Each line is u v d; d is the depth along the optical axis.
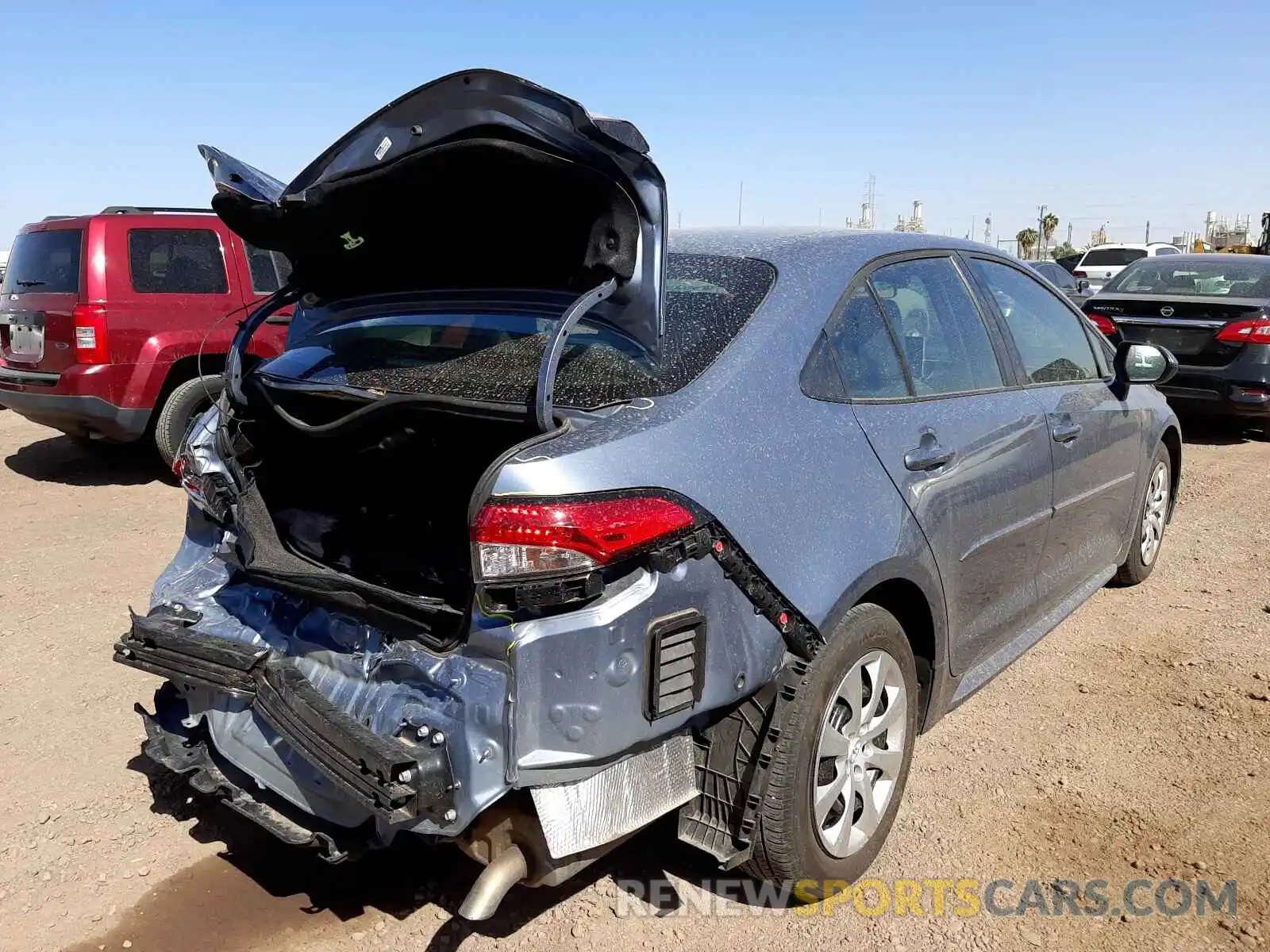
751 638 2.49
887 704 3.01
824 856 2.80
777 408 2.67
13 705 4.04
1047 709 4.07
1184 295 9.20
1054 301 4.41
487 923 2.79
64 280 7.41
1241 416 9.55
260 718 2.75
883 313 3.21
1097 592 5.33
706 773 2.65
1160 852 3.14
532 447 2.24
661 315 2.43
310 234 2.86
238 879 2.99
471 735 2.20
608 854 3.10
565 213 2.48
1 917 2.80
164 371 7.48
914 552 2.98
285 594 2.78
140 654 2.86
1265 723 3.94
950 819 3.32
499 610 2.20
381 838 2.44
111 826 3.24
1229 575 5.62
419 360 2.95
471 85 2.25
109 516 6.86
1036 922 2.83
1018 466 3.61
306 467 3.26
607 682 2.23
